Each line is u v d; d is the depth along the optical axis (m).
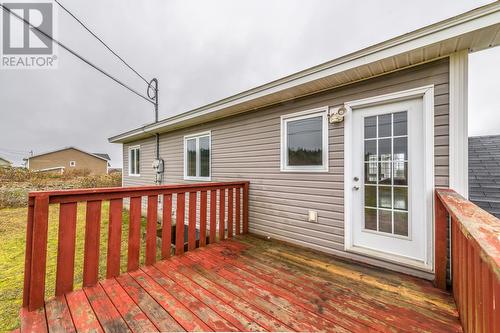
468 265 1.24
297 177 3.35
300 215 3.29
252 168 4.01
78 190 1.91
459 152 2.10
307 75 2.79
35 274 1.66
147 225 2.44
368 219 2.68
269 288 2.00
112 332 1.42
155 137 6.83
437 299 1.85
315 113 3.16
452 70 2.13
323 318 1.59
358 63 2.38
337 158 2.93
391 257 2.45
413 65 2.34
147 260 2.44
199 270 2.35
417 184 2.35
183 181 5.74
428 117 2.26
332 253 2.92
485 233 0.87
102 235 5.18
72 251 1.90
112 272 2.15
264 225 3.76
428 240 2.24
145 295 1.85
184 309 1.67
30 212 1.68
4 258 3.84
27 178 13.34
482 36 1.84
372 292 1.96
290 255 2.84
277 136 3.62
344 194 2.84
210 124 4.92
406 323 1.54
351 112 2.82
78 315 1.58
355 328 1.49
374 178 2.65
